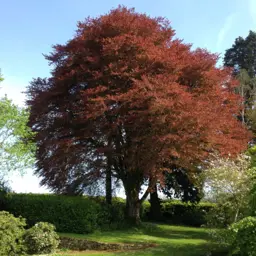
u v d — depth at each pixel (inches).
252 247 321.7
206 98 662.5
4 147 589.9
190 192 1005.8
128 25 670.5
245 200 452.1
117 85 639.8
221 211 478.0
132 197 720.3
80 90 667.4
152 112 561.0
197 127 563.8
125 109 617.9
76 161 649.6
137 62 635.5
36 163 708.0
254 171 466.3
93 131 633.0
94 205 652.1
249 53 1546.5
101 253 490.9
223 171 482.6
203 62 669.3
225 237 427.8
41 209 641.0
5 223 388.8
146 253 473.4
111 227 668.7
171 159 663.1
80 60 682.8
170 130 571.2
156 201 988.6
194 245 541.3
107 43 649.0
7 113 600.4
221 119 615.8
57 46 731.4
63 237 562.3
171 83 588.4
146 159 593.3
